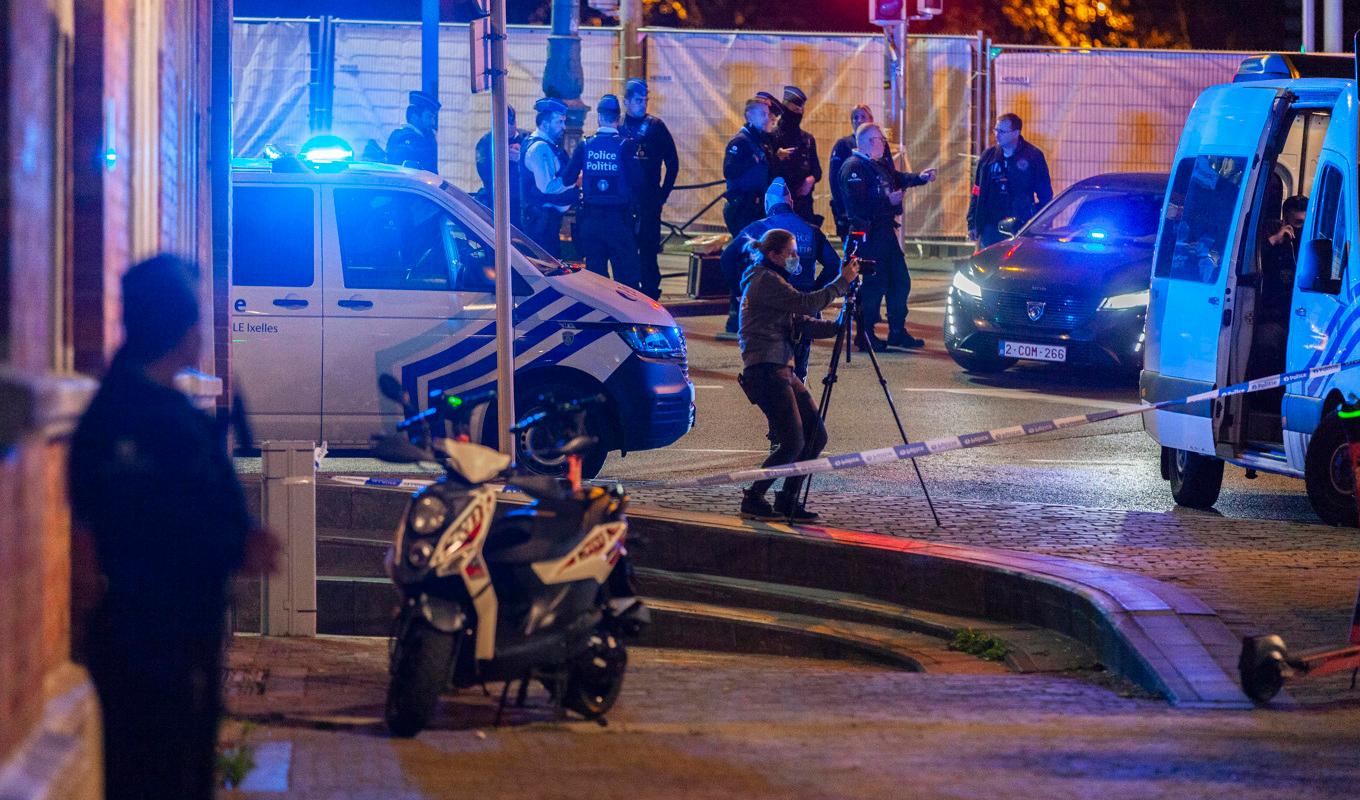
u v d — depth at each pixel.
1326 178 45.00
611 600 28.42
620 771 23.67
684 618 40.75
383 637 42.84
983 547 40.62
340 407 47.91
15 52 15.70
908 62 103.31
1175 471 50.75
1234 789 23.16
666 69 100.75
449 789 22.22
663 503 46.06
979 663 35.09
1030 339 68.75
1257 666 29.05
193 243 30.28
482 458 26.73
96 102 20.62
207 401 28.83
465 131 96.50
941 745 25.88
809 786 22.88
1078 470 55.44
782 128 74.62
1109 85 104.12
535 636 26.84
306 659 33.44
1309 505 50.94
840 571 40.97
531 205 69.50
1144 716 28.55
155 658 18.52
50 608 18.70
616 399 48.53
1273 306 47.78
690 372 71.50
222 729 25.64
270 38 95.12
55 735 16.88
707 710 28.80
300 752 24.45
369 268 48.12
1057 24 128.88
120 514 17.95
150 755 18.92
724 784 22.89
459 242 48.56
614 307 48.94
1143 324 67.44
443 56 95.88
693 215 102.38
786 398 42.81
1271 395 47.91
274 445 37.00
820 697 30.09
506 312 39.97
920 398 66.56
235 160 48.34
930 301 95.62
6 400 13.80
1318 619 34.00
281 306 47.69
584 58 99.44
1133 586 35.59
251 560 19.41
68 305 20.31
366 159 71.12
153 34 24.61
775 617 40.09
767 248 42.97
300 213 48.03
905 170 94.69
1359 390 42.19
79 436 18.03
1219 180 48.78
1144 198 74.31
